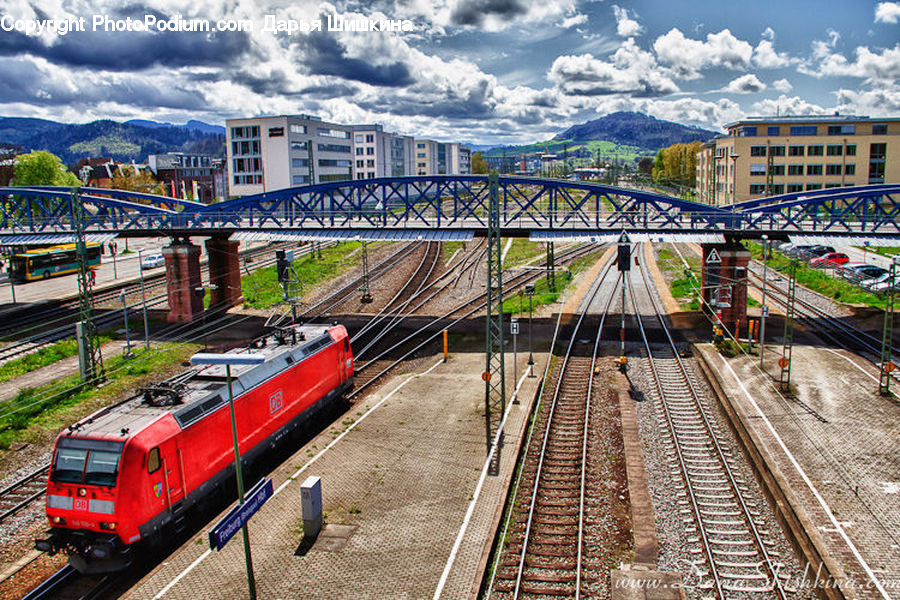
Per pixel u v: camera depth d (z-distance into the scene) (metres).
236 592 17.83
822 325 45.12
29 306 54.91
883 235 42.81
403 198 48.28
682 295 56.31
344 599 17.47
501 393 31.11
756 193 102.38
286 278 41.78
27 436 29.81
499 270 29.39
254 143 116.69
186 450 20.88
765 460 24.11
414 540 20.20
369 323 49.34
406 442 27.47
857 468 23.81
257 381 24.95
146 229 51.88
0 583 19.33
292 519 21.64
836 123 99.62
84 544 18.86
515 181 46.75
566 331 46.06
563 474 24.98
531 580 18.47
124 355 41.59
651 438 27.97
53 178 95.06
